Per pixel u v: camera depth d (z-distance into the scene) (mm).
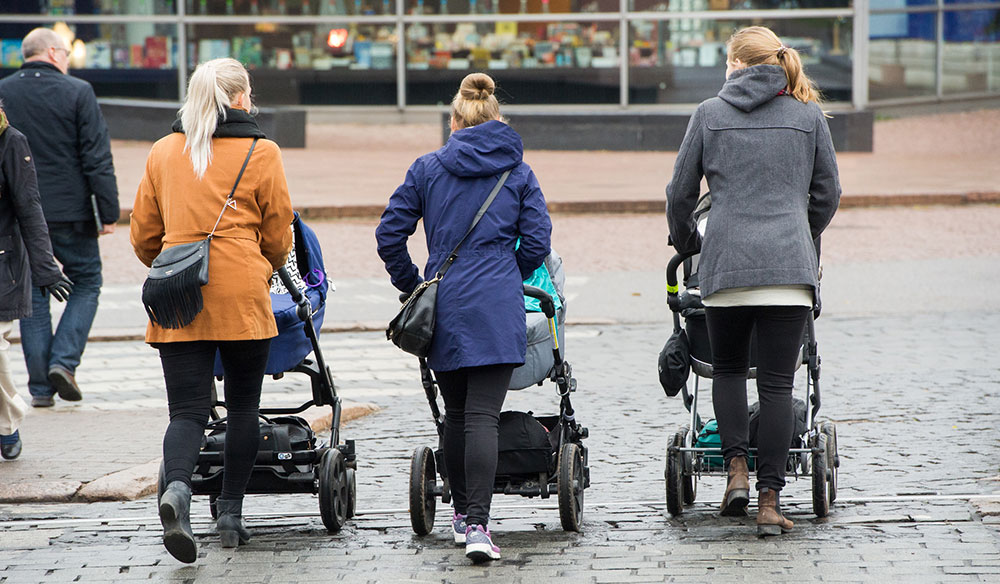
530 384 14523
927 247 39750
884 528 14188
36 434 20078
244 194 13383
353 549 13930
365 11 71438
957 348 26109
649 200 48094
